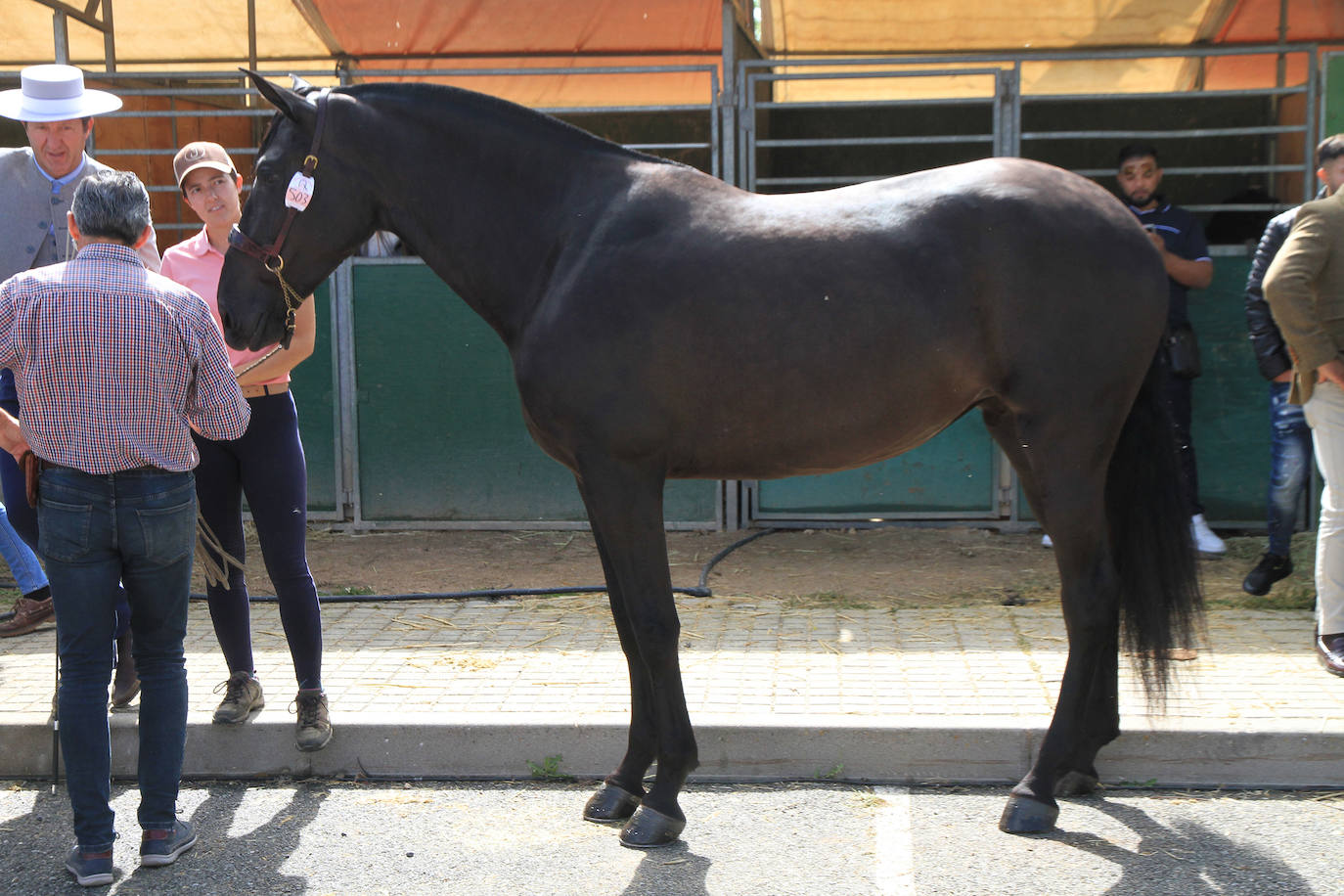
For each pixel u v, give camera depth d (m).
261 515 3.44
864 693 3.64
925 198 2.87
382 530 6.32
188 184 3.47
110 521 2.79
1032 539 5.88
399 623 4.59
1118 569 3.05
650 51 7.32
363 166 3.07
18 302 2.74
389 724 3.45
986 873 2.74
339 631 4.49
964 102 5.77
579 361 2.84
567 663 4.03
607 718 3.43
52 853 2.99
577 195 2.98
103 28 6.62
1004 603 4.74
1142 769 3.25
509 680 3.85
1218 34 7.05
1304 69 7.33
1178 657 3.37
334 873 2.84
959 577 5.19
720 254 2.82
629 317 2.82
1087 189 2.93
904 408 2.86
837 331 2.79
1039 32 7.05
